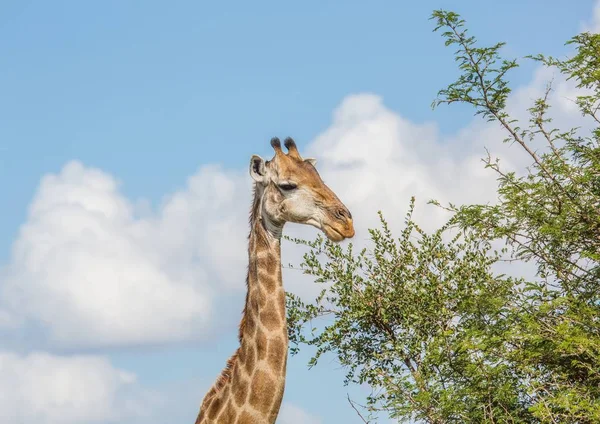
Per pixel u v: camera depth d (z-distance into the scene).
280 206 17.44
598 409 16.94
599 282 19.67
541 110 20.08
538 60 20.19
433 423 19.12
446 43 20.28
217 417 17.56
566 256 19.97
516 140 20.19
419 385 19.62
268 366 17.23
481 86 20.17
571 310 18.89
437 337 20.56
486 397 18.78
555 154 19.98
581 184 19.77
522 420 18.52
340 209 17.17
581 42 19.95
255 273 17.75
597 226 19.50
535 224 19.84
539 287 19.47
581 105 19.95
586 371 18.91
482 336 18.94
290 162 17.56
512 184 19.95
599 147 19.80
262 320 17.42
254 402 17.17
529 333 18.67
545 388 18.56
